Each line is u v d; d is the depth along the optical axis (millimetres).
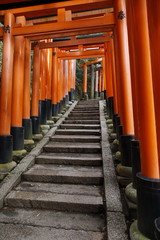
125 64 3984
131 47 3105
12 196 3201
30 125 5609
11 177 3719
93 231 2459
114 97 5785
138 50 2326
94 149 4992
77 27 4457
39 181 3824
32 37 5312
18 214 2891
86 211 2926
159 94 1841
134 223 2289
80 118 8328
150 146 2074
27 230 2496
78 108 10383
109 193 3043
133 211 2582
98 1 4391
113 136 5348
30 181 3840
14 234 2416
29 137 5512
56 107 9008
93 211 2908
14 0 4441
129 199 2717
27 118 5582
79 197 3129
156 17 1802
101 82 20375
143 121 2158
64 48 9445
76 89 22672
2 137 4164
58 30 4574
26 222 2672
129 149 3523
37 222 2672
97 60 16266
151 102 2137
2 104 4395
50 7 4582
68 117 8445
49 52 8438
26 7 4688
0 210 3021
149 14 1879
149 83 2186
